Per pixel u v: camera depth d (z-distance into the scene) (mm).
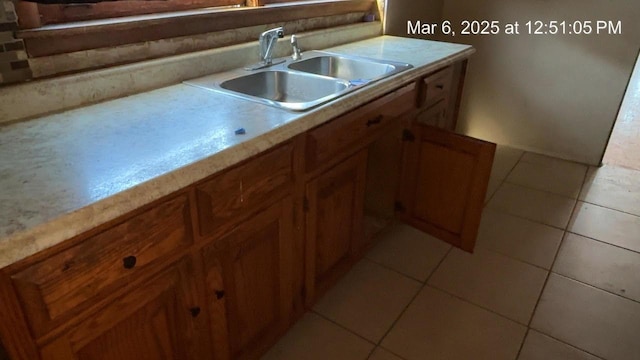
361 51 2109
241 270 1197
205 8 1688
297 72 1664
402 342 1578
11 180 828
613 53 2633
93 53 1280
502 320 1676
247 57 1738
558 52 2801
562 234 2203
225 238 1094
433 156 1868
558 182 2715
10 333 730
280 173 1198
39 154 940
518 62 2961
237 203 1083
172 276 985
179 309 1039
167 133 1062
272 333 1444
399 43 2342
